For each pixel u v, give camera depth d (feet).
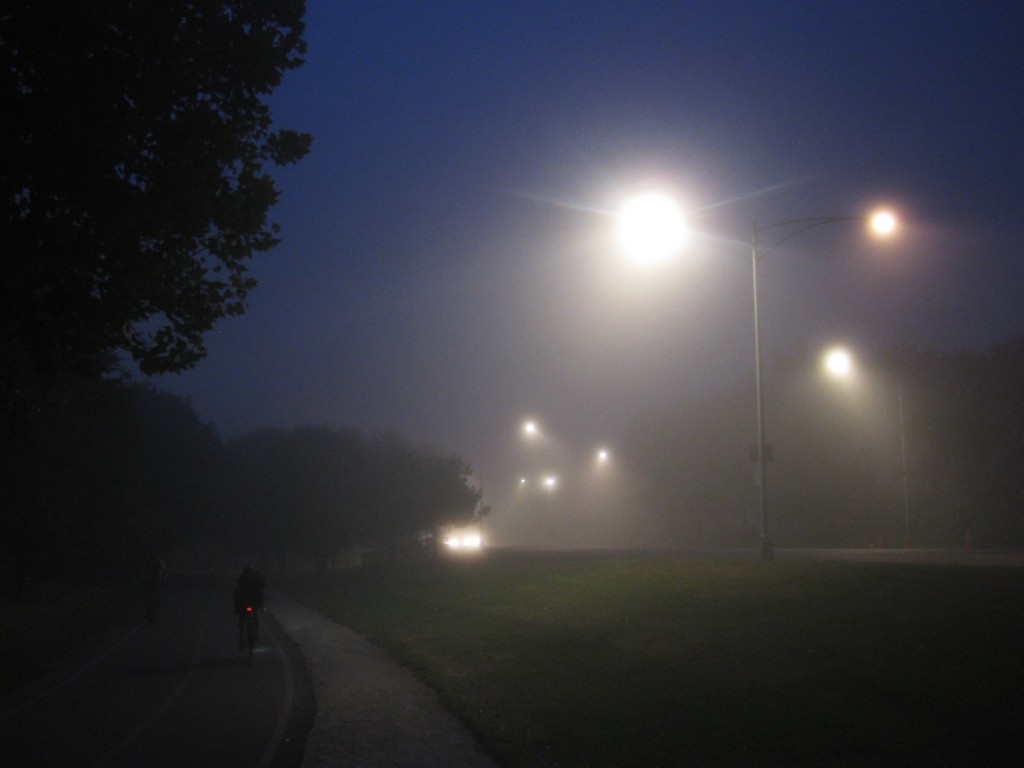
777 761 29.19
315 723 40.93
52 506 126.00
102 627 97.14
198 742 37.58
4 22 30.83
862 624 47.52
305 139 38.91
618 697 40.34
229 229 38.14
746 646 47.32
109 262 35.01
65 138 31.24
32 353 36.32
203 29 34.99
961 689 33.99
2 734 40.01
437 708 43.70
